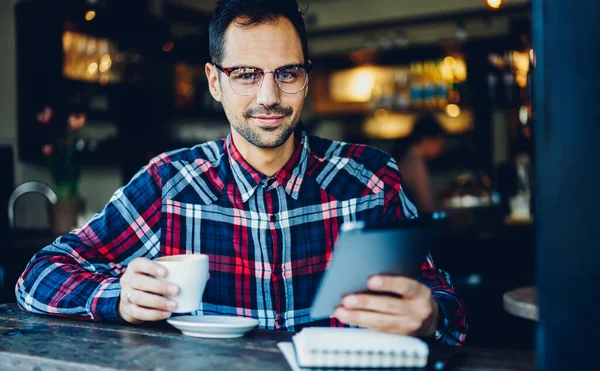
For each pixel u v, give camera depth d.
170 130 6.01
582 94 0.87
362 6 6.99
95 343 1.34
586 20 0.87
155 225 1.77
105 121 5.51
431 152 5.79
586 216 0.88
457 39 6.70
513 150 6.36
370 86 7.36
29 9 4.95
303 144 1.76
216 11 1.62
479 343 4.01
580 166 0.88
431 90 6.91
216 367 1.15
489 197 5.26
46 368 1.22
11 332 1.45
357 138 7.59
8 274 4.04
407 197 1.85
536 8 0.89
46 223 5.18
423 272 1.62
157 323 1.53
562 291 0.89
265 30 1.55
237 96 1.58
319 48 7.52
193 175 1.79
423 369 1.13
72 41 5.09
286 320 1.70
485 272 4.55
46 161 5.01
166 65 5.75
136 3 5.32
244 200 1.73
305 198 1.74
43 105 4.98
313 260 1.73
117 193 1.79
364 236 1.09
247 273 1.72
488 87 6.44
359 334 1.19
